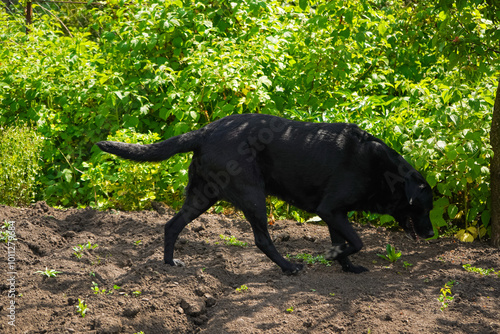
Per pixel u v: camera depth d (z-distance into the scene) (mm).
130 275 4352
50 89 7285
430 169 5918
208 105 7055
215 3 7543
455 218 6238
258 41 7117
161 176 6863
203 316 3922
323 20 6742
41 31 8148
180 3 7254
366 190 4605
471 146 5477
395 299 4109
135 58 7168
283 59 7277
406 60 7660
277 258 4680
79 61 7449
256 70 6688
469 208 6109
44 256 4938
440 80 7125
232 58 6738
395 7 8109
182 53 7508
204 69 6570
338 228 4598
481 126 5715
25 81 7352
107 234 5668
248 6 7152
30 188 6754
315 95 7191
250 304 4070
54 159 7320
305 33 7246
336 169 4523
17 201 6648
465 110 5781
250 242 5676
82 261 4707
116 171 6977
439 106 6227
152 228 5754
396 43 7730
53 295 3979
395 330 3586
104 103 6992
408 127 6074
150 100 7266
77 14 10516
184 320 3816
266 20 7375
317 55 6809
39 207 6195
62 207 7008
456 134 5570
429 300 4098
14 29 8266
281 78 7277
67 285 4145
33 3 9797
